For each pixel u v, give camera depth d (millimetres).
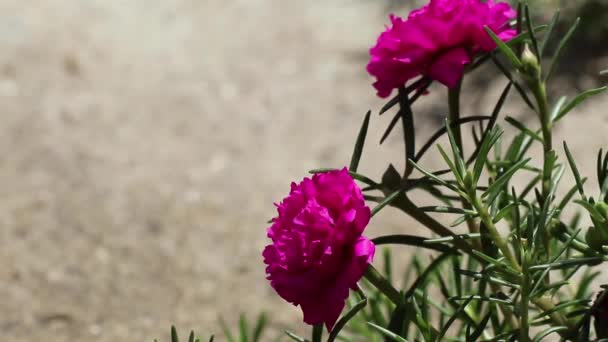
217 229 4145
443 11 1496
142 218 4211
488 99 4582
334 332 1457
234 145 4680
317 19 5719
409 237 1530
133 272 3922
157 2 6031
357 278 1325
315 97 4984
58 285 3852
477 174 1430
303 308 1357
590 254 1456
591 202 1449
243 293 3801
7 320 3674
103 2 6035
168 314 3705
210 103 5008
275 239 1416
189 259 3988
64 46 5508
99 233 4125
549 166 1594
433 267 1761
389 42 1515
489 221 1455
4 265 3938
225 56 5430
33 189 4387
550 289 1523
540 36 4902
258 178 4441
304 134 4715
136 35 5680
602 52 4770
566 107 1578
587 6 4848
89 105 4996
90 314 3713
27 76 5230
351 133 4664
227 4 6016
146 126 4844
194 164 4559
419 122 4582
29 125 4824
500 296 1542
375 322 2096
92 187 4406
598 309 1496
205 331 3594
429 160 4297
